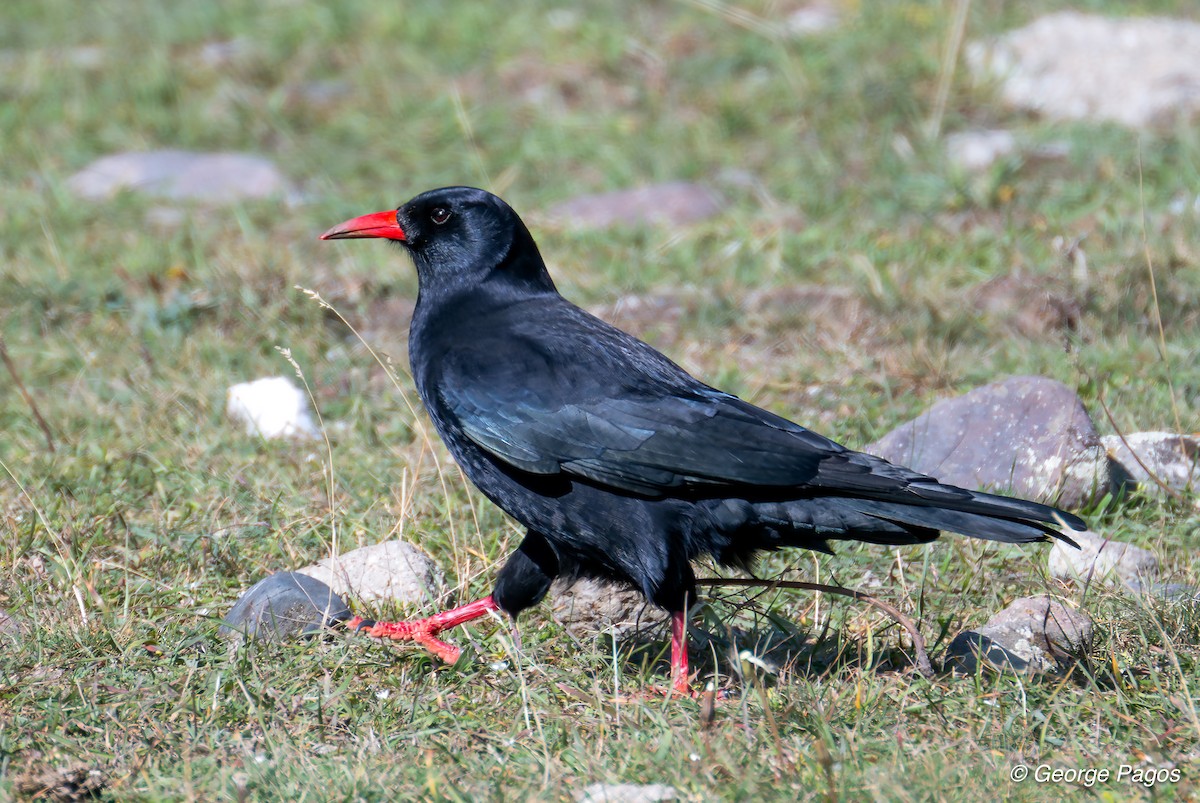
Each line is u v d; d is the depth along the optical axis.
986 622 9.01
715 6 21.58
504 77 21.45
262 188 18.58
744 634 8.97
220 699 7.82
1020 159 17.47
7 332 14.32
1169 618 8.65
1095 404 11.98
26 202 17.94
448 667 8.38
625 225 16.77
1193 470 10.84
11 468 11.18
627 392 8.28
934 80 20.20
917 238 15.84
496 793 6.66
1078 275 14.09
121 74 21.78
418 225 9.11
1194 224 15.22
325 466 10.88
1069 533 10.05
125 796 6.78
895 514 7.88
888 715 7.70
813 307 14.35
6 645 8.41
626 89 20.89
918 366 12.87
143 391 12.77
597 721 7.63
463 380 8.49
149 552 9.80
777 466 7.98
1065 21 20.95
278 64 22.05
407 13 23.42
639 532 8.22
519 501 8.50
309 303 14.48
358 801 6.68
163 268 15.70
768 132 19.44
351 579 9.37
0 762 7.11
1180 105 18.84
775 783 6.80
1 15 24.72
